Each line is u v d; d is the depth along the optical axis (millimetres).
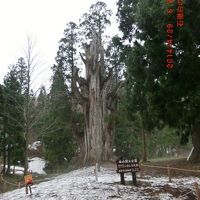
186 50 28047
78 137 57969
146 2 28359
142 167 32781
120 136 69438
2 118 51938
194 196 17641
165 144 74688
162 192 18094
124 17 37375
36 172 63438
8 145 54719
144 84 31125
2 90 49938
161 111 34000
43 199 17328
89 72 54125
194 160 34875
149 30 28906
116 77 60406
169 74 29406
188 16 26234
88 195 17156
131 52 32438
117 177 25141
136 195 17188
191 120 33938
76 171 43031
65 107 58562
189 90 30516
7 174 54375
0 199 20922
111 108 55000
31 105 37500
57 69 62438
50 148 64625
